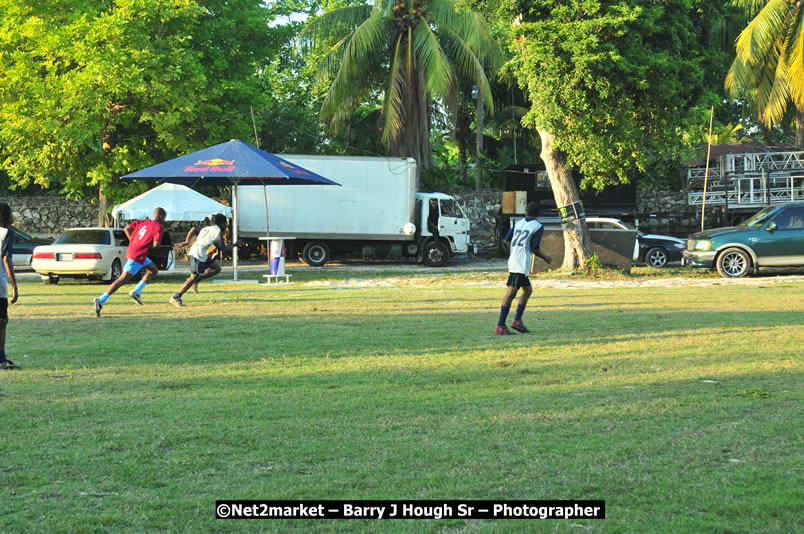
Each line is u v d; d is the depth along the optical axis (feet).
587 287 79.30
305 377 30.40
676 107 86.58
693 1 88.07
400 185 125.18
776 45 131.34
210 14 131.64
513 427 21.95
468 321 49.93
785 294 67.15
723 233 90.79
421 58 133.18
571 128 84.64
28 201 147.33
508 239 45.60
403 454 19.48
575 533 14.37
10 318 52.42
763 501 15.47
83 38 104.47
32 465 18.76
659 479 17.16
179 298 61.00
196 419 23.29
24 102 102.22
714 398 25.27
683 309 55.88
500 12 84.84
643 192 156.25
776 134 198.80
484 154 173.17
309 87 174.09
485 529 14.67
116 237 90.63
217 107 117.80
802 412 23.06
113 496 16.62
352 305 61.72
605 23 78.89
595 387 27.66
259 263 128.06
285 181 97.30
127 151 112.57
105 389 28.12
